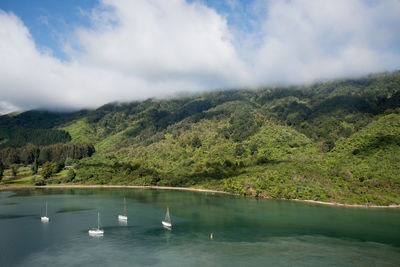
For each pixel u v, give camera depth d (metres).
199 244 94.44
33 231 109.25
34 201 177.50
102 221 125.44
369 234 104.50
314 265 77.88
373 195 158.00
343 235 103.44
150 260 81.25
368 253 86.12
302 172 194.75
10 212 143.88
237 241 97.50
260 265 77.94
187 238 100.88
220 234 105.50
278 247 91.38
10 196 198.88
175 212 143.50
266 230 110.50
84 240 98.50
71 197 193.88
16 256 84.06
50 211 146.25
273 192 184.38
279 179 192.38
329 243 95.12
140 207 157.38
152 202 173.25
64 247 91.50
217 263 79.25
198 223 121.44
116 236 103.00
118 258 82.56
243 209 150.00
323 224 118.62
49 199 185.25
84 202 173.75
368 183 168.38
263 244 94.44
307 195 172.25
